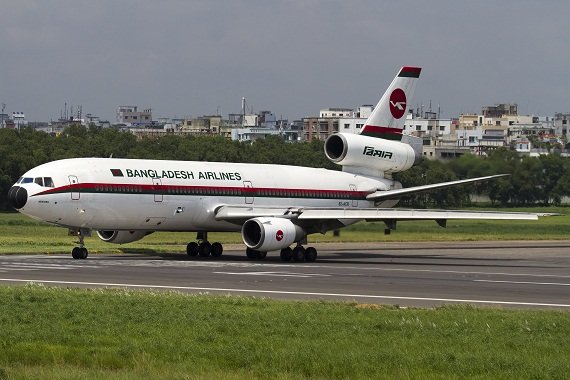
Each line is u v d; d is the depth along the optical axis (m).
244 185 163.88
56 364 55.91
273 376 53.59
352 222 161.88
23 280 107.81
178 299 85.81
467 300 96.00
